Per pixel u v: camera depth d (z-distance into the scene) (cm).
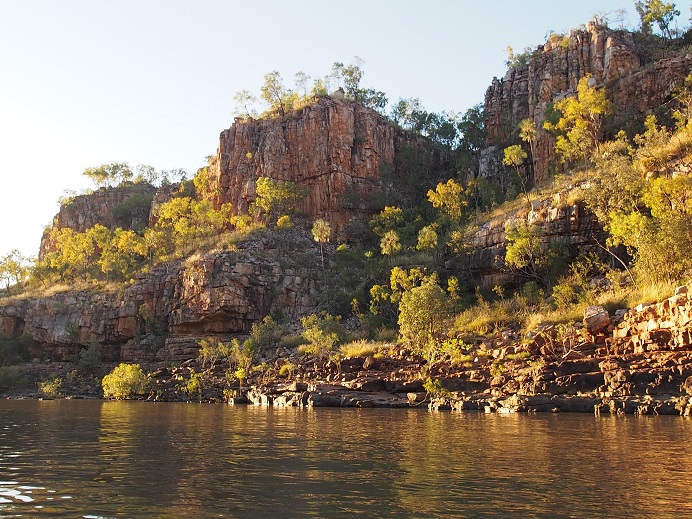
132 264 10369
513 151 8100
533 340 4600
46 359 9431
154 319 8731
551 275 6162
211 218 10281
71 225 14750
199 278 8281
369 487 1427
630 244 5106
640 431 2480
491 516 1164
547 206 6675
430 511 1202
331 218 10375
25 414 4047
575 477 1524
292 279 8544
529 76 9919
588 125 7975
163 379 7112
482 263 7000
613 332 4362
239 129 11338
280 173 10794
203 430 2802
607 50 8938
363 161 10962
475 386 4409
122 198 14975
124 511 1213
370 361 5341
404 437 2403
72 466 1748
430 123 12569
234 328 8119
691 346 3781
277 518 1156
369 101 13062
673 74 7975
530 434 2436
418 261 8044
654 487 1401
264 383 5778
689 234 4631
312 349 6138
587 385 3891
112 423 3244
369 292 8162
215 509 1227
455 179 10506
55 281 11431
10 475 1603
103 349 9125
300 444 2225
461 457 1862
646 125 6975
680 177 5172
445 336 5350
